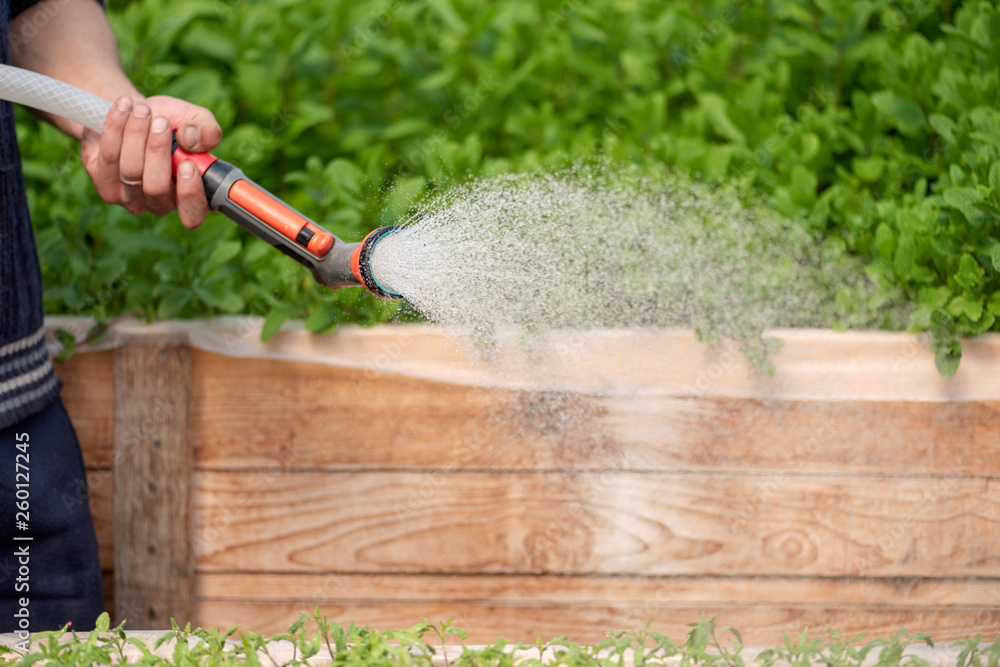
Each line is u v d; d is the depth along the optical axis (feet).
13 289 5.41
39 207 7.63
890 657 4.45
